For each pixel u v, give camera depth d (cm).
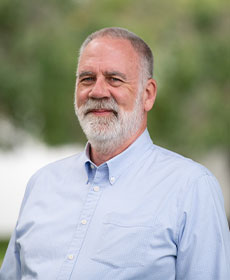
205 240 272
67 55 1021
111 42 309
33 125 1162
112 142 308
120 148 311
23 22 1138
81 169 320
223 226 279
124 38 313
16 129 1208
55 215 304
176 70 1039
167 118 1092
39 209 314
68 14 1134
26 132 1173
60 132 1101
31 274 294
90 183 309
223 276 270
